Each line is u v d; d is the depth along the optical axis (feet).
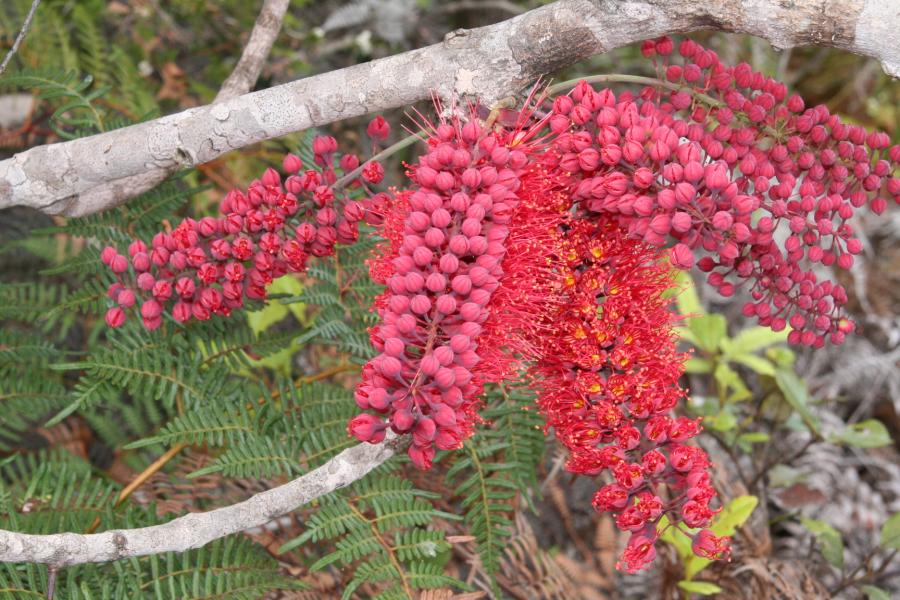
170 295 2.19
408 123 3.70
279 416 2.37
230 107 2.17
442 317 1.86
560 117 2.01
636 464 1.95
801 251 2.10
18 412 2.63
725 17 2.03
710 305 4.07
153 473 2.46
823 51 4.81
